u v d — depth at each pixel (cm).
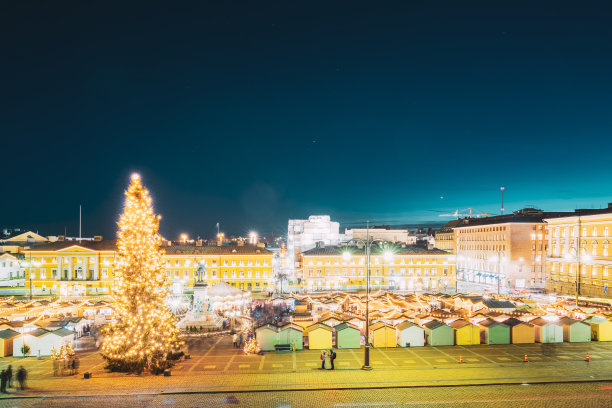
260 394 3064
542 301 8188
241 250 12000
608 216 9200
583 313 5638
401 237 15675
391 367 3772
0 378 3241
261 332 4516
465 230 15900
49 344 4341
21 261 11331
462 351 4391
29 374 3619
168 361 3853
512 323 4812
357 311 6469
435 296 7744
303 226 17962
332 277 11956
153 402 2902
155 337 3831
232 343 4944
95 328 5897
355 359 4091
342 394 3055
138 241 3781
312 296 8000
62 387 3234
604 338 4888
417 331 4638
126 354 3628
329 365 3844
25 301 7819
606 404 2836
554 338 4806
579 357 4109
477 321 5088
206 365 3900
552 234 11294
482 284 13900
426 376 3472
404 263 12256
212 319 6003
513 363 3884
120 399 2962
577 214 10981
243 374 3584
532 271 12762
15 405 2844
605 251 9250
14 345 4303
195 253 11531
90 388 3206
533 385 3238
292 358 4156
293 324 4859
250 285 11669
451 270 12444
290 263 18150
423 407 2788
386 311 6031
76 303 6831
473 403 2856
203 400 2942
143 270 3769
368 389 3166
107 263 11044
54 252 11006
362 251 12350
